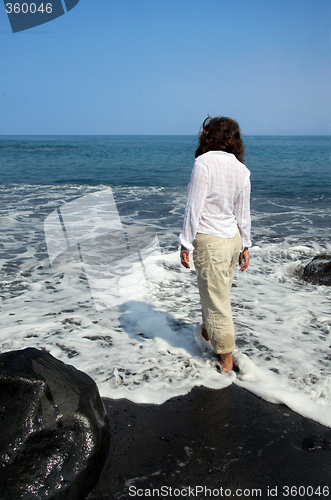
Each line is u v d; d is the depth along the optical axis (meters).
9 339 3.22
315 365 2.89
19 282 4.68
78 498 1.69
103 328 3.47
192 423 2.26
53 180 16.62
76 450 1.73
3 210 9.39
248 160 27.62
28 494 1.58
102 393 2.51
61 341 3.20
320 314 3.89
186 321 3.63
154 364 2.88
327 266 5.01
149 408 2.38
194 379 2.70
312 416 2.33
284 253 6.15
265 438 2.14
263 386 2.59
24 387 1.82
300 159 28.66
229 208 2.50
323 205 10.91
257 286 4.79
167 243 6.55
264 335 3.39
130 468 1.90
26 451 1.67
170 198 11.95
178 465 1.92
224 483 1.81
